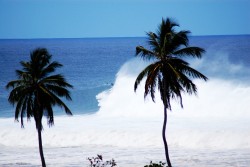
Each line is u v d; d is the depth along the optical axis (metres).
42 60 36.66
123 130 55.38
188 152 45.94
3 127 60.38
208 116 62.34
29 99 36.66
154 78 35.59
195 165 40.03
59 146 51.69
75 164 41.75
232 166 39.06
